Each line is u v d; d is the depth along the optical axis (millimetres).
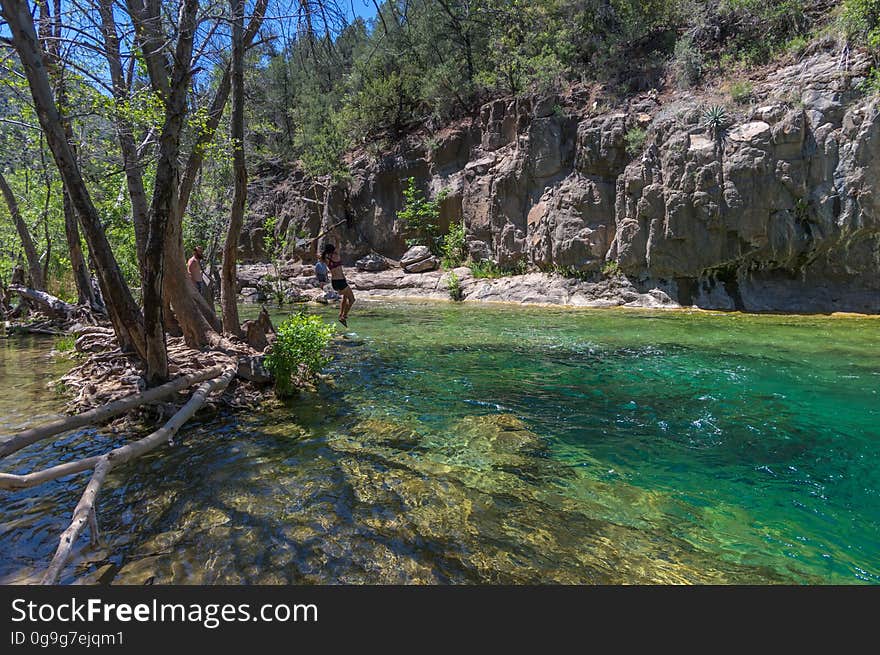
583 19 21891
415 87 27984
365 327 13812
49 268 19359
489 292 21219
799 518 3914
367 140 29812
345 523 3754
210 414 6207
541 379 8086
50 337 12539
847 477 4605
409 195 26328
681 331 12398
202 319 8062
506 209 22328
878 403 6590
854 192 14719
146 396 5230
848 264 15766
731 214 16031
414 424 5969
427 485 4398
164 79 6637
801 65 16328
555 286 19781
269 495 4172
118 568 3207
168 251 7711
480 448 5250
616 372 8469
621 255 18266
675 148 16797
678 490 4375
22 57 4742
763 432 5699
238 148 7836
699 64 18594
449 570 3240
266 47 6867
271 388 7188
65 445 5180
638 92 19703
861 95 14750
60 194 13641
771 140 15492
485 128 24484
